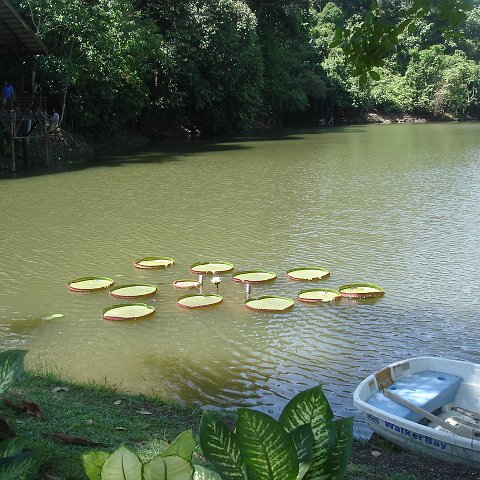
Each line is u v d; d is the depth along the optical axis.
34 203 18.50
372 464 5.30
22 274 11.73
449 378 6.56
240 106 46.31
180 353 8.30
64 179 23.33
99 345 8.55
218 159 30.52
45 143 27.12
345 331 9.05
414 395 6.22
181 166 27.58
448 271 11.91
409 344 8.61
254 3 52.91
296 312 9.80
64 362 7.99
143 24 36.09
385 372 6.46
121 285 11.04
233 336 8.87
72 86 31.64
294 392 7.27
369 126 62.66
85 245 13.81
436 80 71.81
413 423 5.50
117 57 30.20
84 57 29.91
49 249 13.48
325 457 2.14
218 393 7.21
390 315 9.67
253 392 7.25
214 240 14.34
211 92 42.56
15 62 28.34
